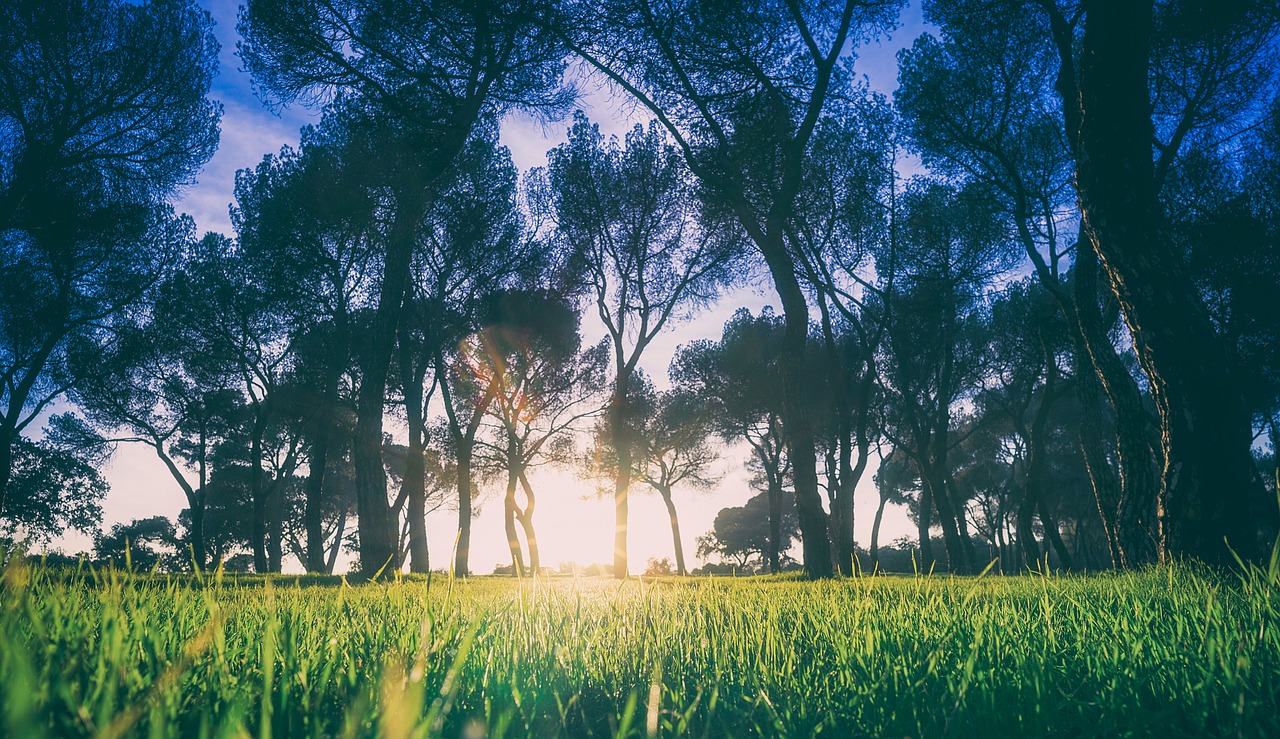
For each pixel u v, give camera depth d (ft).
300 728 3.12
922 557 91.35
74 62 52.54
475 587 15.33
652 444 95.66
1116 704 3.81
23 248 60.39
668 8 41.11
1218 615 5.98
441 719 2.93
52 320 63.10
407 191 50.72
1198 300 19.06
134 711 2.40
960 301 62.64
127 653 3.44
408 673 3.85
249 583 28.66
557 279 73.77
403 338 71.97
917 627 6.84
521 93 56.29
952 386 77.51
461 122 51.26
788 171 41.11
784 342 39.73
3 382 64.54
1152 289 19.21
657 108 42.52
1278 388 53.47
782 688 4.71
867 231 61.72
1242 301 49.78
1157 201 19.85
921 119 50.72
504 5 43.09
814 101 41.01
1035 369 72.43
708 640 6.72
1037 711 3.68
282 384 74.64
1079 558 113.91
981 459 109.19
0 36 49.67
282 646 4.06
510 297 71.92
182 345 74.28
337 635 5.53
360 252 71.51
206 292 73.46
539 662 5.56
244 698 3.05
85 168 56.18
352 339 70.28
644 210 71.20
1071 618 7.29
